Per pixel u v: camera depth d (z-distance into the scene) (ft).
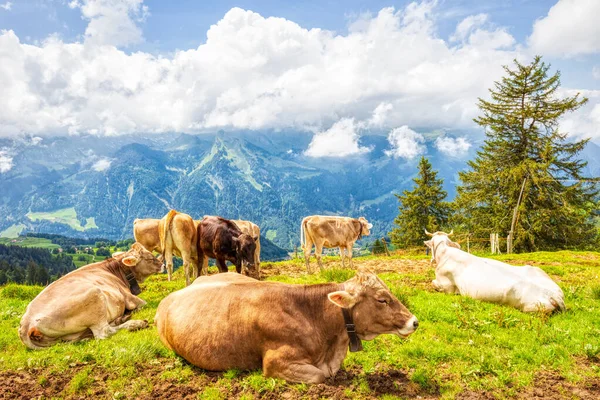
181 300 23.62
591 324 28.58
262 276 52.90
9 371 22.09
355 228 59.00
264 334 20.77
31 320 25.32
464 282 36.99
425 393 19.93
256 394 19.60
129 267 34.19
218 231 46.34
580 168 126.52
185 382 21.13
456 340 26.07
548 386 20.45
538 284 32.83
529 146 133.69
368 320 20.95
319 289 22.11
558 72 134.10
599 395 19.69
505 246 126.11
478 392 19.95
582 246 122.01
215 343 21.43
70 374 21.83
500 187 134.10
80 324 26.50
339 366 21.59
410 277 46.68
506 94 138.21
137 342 24.82
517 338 26.12
